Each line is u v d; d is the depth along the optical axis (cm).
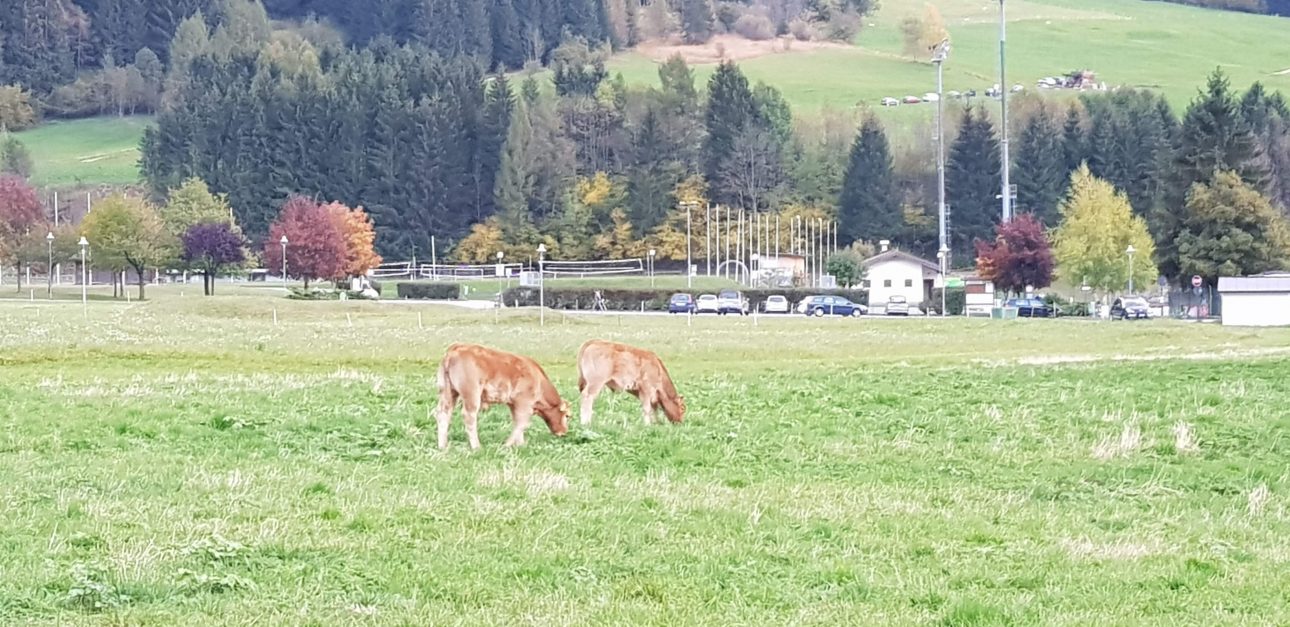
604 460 2256
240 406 2742
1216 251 10306
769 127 17775
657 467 2200
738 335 6644
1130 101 17788
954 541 1688
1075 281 10625
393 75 17988
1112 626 1284
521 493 1877
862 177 16012
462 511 1733
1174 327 7412
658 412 2781
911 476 2205
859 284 12925
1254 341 6250
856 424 2725
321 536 1566
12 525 1581
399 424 2536
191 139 17538
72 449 2227
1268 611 1362
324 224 13200
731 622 1270
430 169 16838
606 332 6769
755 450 2402
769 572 1480
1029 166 15388
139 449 2233
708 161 17075
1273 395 3206
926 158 17312
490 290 13350
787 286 13162
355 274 14038
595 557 1515
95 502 1728
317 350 5262
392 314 8531
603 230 16375
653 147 16825
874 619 1289
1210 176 10675
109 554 1451
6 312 7712
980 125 15562
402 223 16762
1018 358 4912
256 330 6562
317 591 1336
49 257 11950
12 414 2566
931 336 6812
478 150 17400
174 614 1244
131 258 11444
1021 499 2031
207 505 1731
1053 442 2558
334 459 2189
